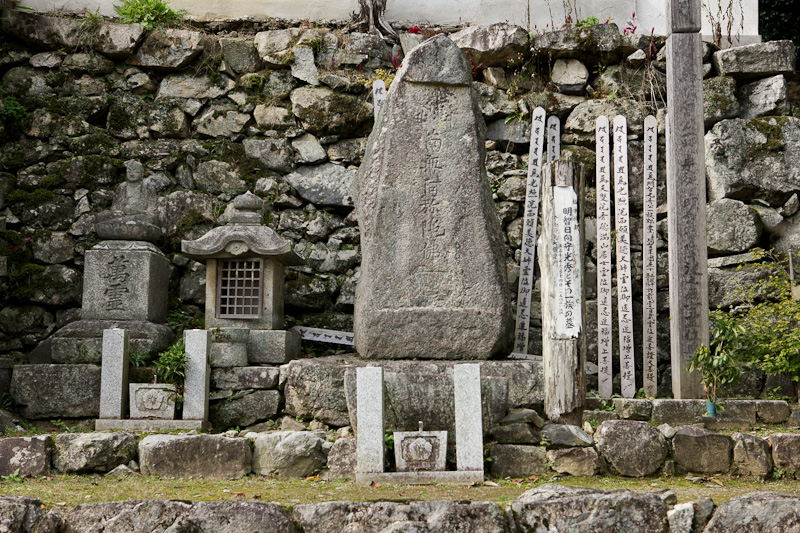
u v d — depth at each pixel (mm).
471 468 4828
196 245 6535
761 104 7793
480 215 6238
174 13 8375
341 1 8766
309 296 7668
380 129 6418
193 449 5086
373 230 6250
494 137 8023
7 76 7895
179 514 3969
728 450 5055
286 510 4031
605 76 8102
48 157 7816
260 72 8148
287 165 7973
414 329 6090
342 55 8188
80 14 8477
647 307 7176
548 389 5473
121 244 6707
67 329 6527
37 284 7453
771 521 3920
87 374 6266
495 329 6066
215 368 6211
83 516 3984
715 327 6297
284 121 8016
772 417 5980
